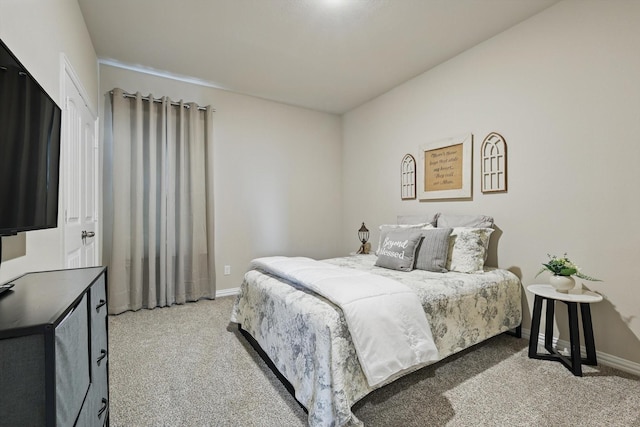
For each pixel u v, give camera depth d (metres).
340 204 4.66
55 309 0.74
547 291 2.09
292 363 1.69
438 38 2.68
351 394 1.43
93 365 1.02
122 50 2.85
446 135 3.07
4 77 0.87
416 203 3.44
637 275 1.90
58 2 1.71
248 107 3.92
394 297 1.68
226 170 3.77
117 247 3.04
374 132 4.04
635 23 1.90
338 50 2.87
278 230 4.14
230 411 1.59
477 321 2.13
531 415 1.53
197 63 3.10
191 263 3.44
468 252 2.49
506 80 2.57
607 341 2.02
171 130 3.33
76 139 2.15
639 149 1.89
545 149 2.33
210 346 2.35
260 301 2.18
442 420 1.50
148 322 2.84
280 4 2.23
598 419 1.50
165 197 3.28
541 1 2.22
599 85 2.05
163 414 1.56
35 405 0.64
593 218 2.08
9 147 0.90
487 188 2.71
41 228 1.15
